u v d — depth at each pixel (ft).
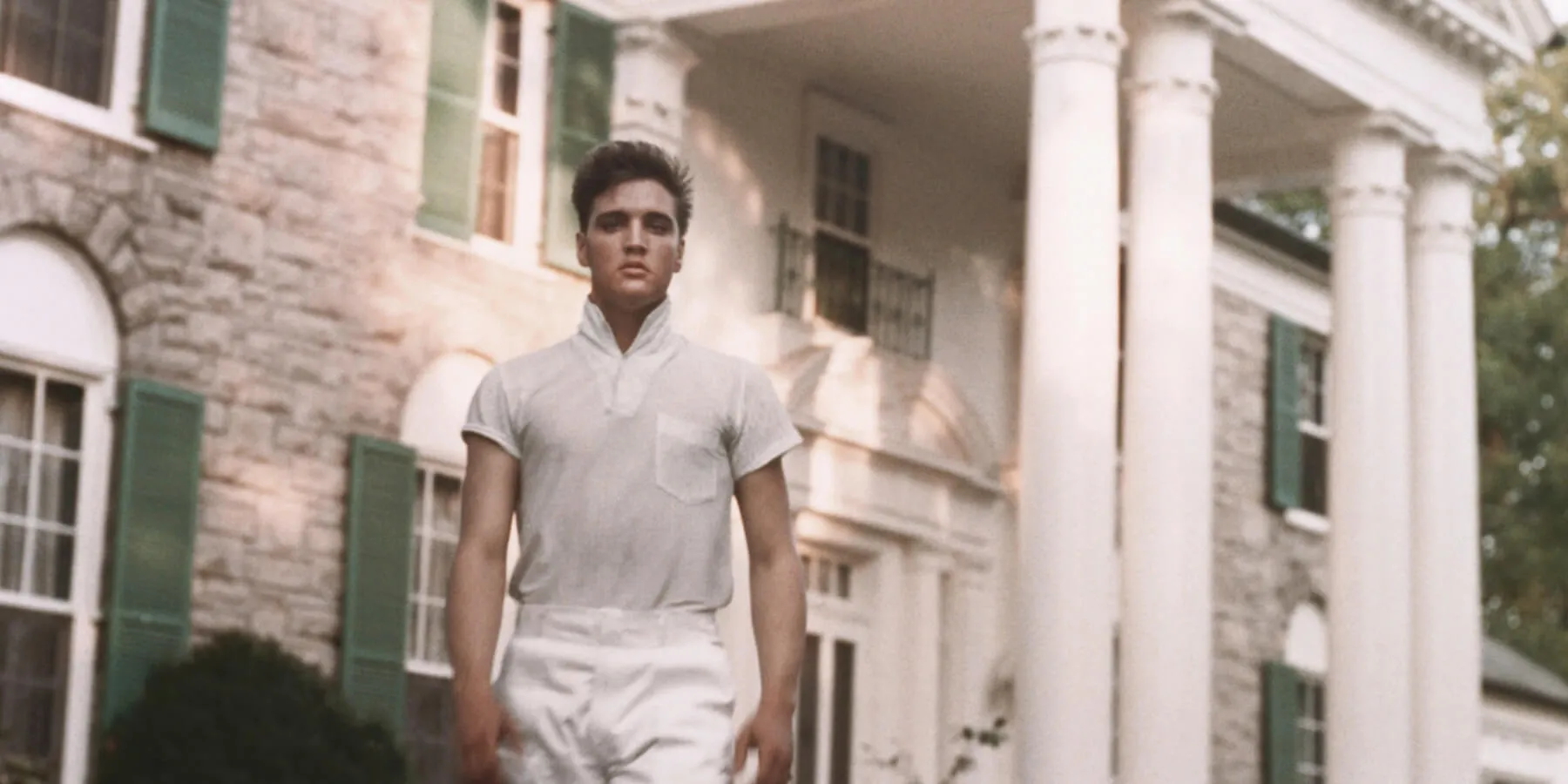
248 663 48.75
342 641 53.36
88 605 48.91
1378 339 69.56
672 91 62.64
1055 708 55.77
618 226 17.40
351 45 55.11
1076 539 56.39
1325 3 67.00
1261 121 71.41
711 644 17.39
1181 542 59.62
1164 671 58.90
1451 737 73.31
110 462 49.55
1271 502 88.02
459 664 17.11
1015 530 75.31
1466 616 74.02
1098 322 57.21
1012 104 70.44
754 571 17.75
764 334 65.92
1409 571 69.77
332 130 54.54
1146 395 60.03
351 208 54.85
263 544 52.24
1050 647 55.98
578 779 16.98
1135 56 61.52
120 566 48.98
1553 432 136.56
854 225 70.85
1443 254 74.13
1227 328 87.10
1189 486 59.93
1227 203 84.99
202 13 51.47
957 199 74.95
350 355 54.65
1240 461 87.10
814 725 68.80
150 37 50.55
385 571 54.34
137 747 47.65
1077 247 57.26
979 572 74.18
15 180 47.98
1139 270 60.64
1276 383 88.69
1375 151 69.97
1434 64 72.33
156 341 50.49
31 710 47.83
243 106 52.60
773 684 17.46
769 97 67.67
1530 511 137.90
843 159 70.85
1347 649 69.21
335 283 54.39
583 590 17.25
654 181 17.51
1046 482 56.70
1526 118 139.54
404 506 54.95
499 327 58.59
